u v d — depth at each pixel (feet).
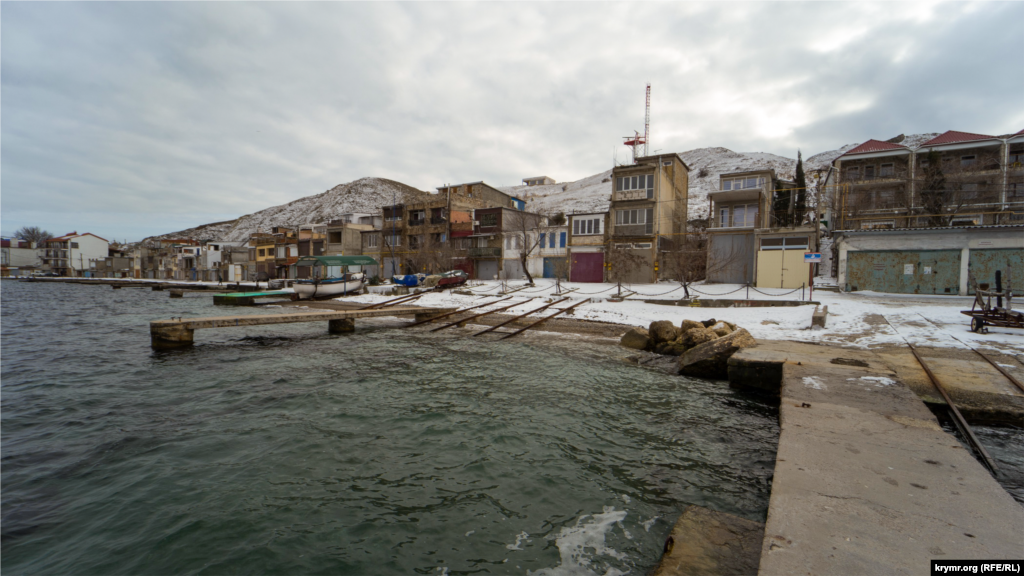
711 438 24.45
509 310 80.53
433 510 17.25
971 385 27.12
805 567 9.86
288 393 33.65
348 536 15.56
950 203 111.65
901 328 45.42
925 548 10.50
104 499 18.12
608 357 47.32
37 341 58.44
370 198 599.57
